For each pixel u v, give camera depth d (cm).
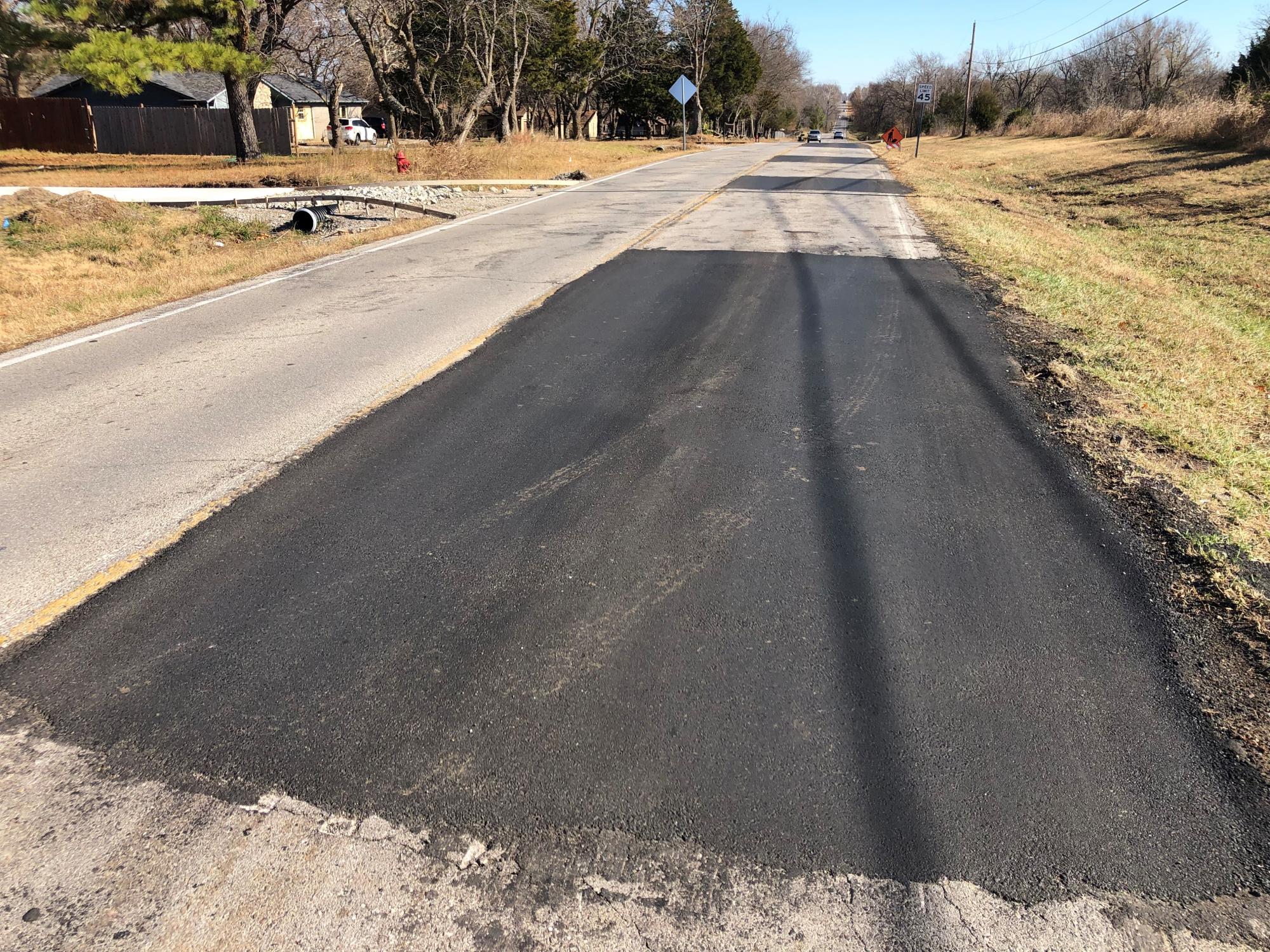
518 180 2130
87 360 635
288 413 517
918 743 251
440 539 367
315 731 256
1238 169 1955
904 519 384
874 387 560
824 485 417
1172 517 382
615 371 593
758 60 6938
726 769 242
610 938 193
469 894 204
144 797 232
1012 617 312
